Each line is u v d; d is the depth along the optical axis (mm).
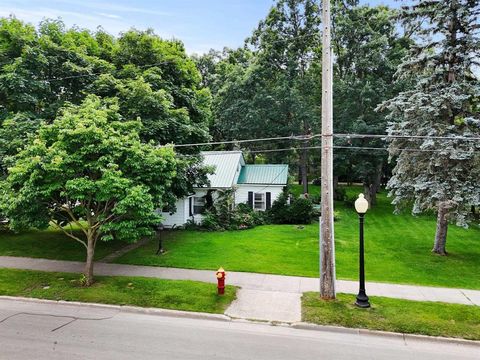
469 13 15391
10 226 10734
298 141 33594
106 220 11078
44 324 8594
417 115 16219
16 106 15992
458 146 14969
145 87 14875
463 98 15102
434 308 9688
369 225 23891
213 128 39312
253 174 27375
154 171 11461
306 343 7852
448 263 14906
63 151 10172
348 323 8750
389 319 8945
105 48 18328
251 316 9195
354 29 30219
